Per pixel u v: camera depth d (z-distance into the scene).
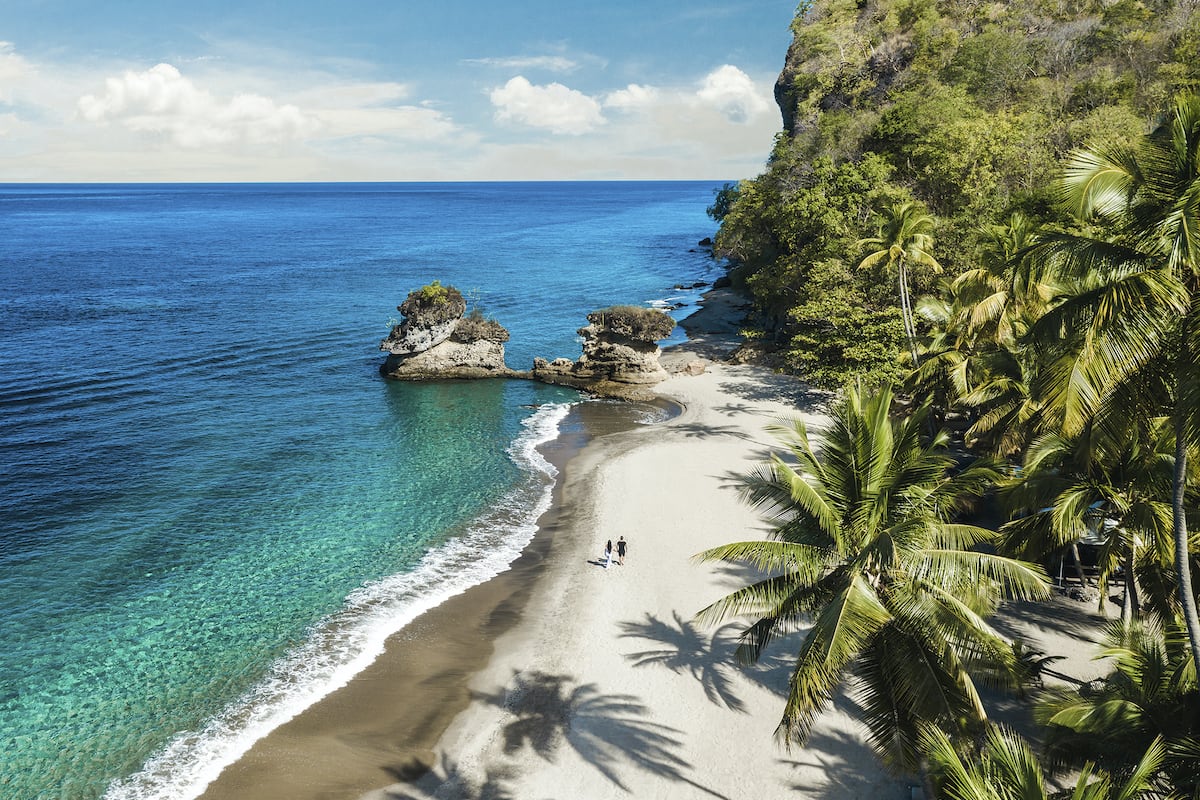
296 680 29.00
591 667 29.03
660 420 60.50
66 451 51.31
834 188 70.62
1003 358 34.31
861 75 108.50
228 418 59.66
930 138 69.56
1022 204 55.22
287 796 23.39
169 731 26.27
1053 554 32.25
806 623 30.89
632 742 25.03
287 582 36.00
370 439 56.06
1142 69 76.25
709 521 41.00
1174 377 15.85
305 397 66.06
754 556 20.30
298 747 25.47
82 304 102.12
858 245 64.75
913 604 18.80
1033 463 26.50
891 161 75.75
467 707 27.39
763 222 90.00
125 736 25.98
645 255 173.00
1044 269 16.56
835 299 58.25
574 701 27.22
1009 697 25.50
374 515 43.38
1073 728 17.06
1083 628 29.31
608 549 36.69
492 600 34.62
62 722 26.58
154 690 28.33
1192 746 14.83
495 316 101.06
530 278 134.75
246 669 29.66
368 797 23.36
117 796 23.41
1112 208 16.11
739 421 58.12
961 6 106.50
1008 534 27.19
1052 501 25.81
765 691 27.12
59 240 194.00
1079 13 93.31
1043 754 17.84
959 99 75.88
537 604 33.97
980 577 18.95
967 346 43.72
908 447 20.06
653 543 38.78
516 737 25.69
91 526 40.94
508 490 47.25
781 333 75.81
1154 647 17.70
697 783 23.17
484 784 23.69
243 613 33.38
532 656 30.09
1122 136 59.03
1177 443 15.73
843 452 20.22
